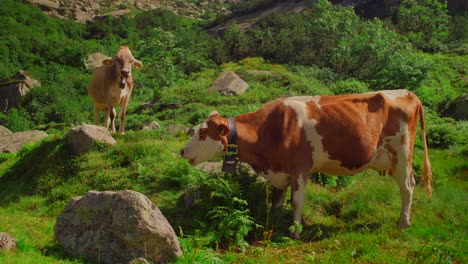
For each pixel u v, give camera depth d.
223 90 21.30
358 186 8.72
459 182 9.28
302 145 7.16
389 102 7.39
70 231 6.11
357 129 7.14
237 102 19.98
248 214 7.29
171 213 7.94
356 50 27.14
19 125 26.62
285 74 23.98
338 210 8.09
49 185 9.94
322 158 7.25
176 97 21.14
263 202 7.43
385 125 7.34
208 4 78.62
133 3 71.75
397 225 7.34
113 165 10.07
